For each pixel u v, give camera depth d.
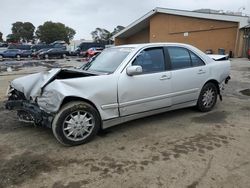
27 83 4.32
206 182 3.02
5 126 4.86
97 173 3.24
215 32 25.25
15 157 3.66
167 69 4.80
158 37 31.42
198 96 5.39
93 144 4.04
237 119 5.17
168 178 3.11
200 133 4.45
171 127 4.73
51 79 3.96
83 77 3.97
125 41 38.28
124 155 3.68
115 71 4.24
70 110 3.83
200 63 5.38
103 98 4.05
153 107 4.64
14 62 25.80
